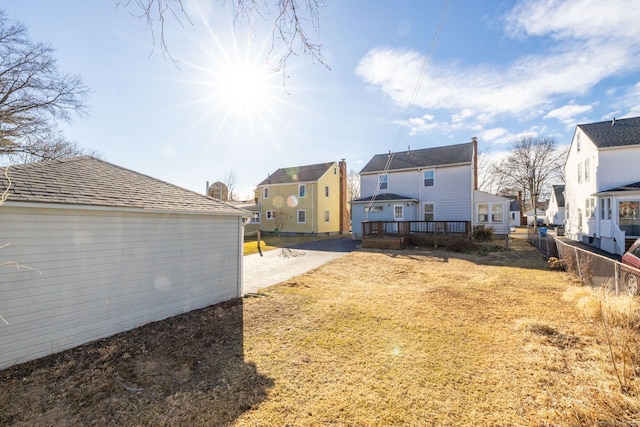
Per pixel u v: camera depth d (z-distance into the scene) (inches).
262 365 148.3
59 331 165.2
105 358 157.6
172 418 108.7
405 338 176.6
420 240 671.1
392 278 352.8
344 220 1205.1
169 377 138.3
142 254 208.5
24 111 454.6
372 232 694.5
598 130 633.0
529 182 1398.9
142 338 184.4
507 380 127.6
